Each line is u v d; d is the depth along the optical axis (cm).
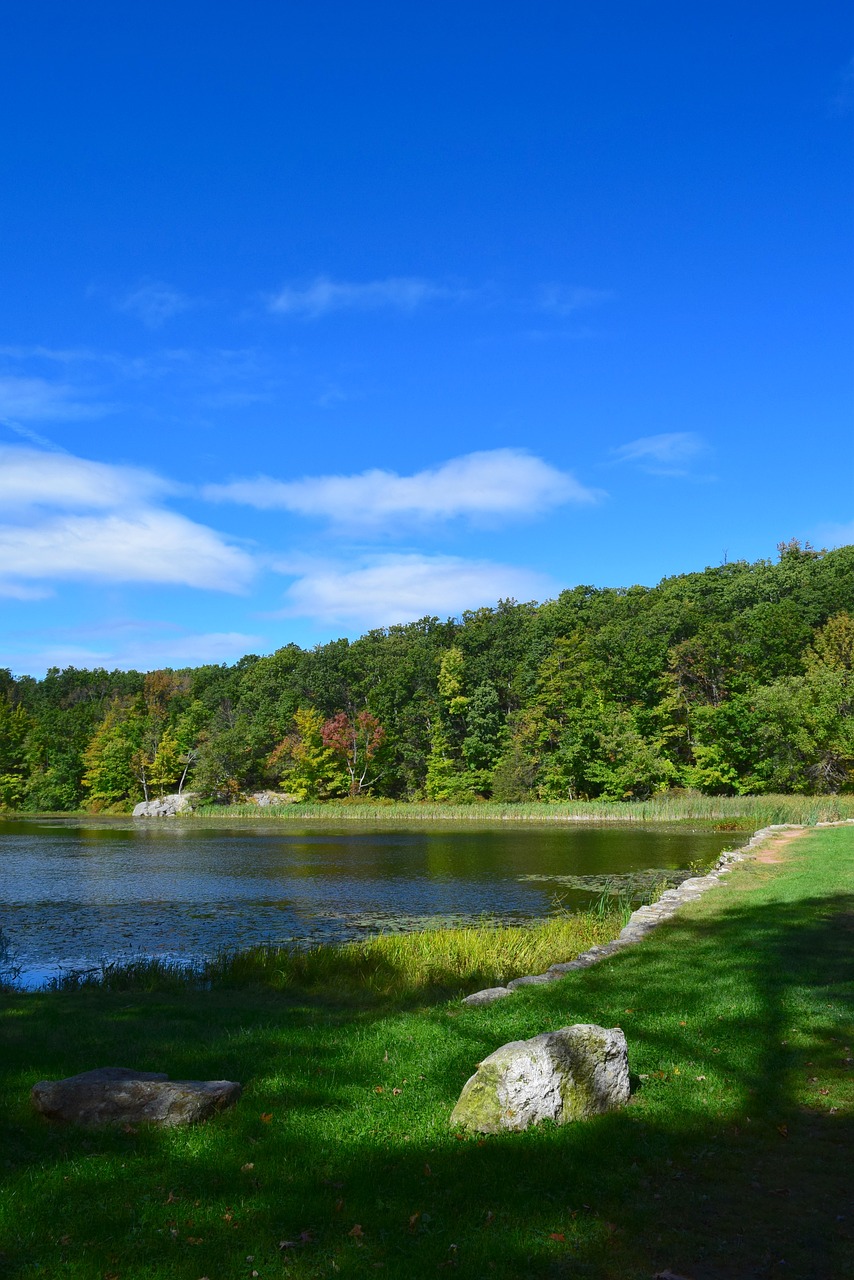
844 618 7000
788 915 1480
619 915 1894
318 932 2002
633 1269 467
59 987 1412
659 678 7088
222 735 8781
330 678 10069
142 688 13062
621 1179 561
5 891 2738
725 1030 857
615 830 4709
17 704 12975
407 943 1562
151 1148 609
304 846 4269
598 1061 676
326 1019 991
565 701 7525
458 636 9706
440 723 8544
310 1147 609
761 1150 607
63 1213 520
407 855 3709
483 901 2402
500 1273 461
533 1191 546
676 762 6900
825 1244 490
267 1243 487
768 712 5878
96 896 2622
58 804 9462
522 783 7425
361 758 8556
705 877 2050
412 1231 502
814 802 5050
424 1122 650
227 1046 853
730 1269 468
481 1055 799
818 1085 719
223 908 2364
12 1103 701
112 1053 838
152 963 1478
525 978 1138
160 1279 454
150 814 8181
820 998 958
